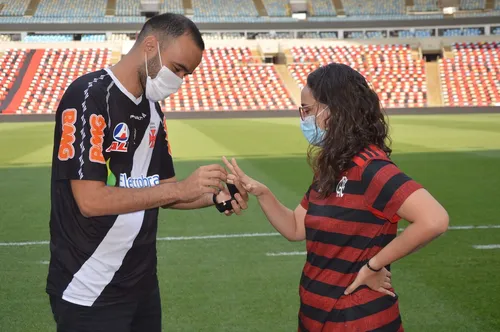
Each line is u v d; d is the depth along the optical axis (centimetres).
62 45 3516
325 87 229
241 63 3509
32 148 1628
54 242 257
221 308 463
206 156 1430
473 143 1653
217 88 3312
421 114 2945
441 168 1216
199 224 732
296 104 3231
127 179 256
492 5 4003
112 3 3947
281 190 968
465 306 462
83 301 254
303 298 242
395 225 229
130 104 251
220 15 3934
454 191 959
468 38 3709
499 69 3447
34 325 432
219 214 781
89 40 3719
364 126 227
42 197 930
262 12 3984
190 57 249
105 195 238
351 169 226
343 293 230
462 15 3922
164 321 438
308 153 245
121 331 260
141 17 3856
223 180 258
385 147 235
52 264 259
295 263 577
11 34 3694
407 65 3556
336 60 3597
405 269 552
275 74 3453
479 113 2942
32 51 3453
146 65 248
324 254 233
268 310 459
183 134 1995
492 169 1194
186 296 489
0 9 3766
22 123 2584
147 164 264
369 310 228
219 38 3847
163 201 247
